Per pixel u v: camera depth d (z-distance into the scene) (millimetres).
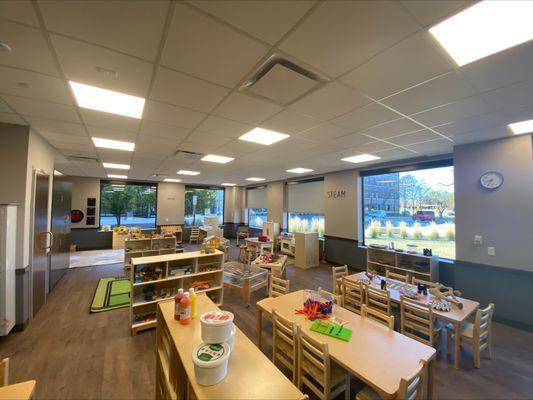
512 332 3213
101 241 8805
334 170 6605
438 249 4758
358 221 6270
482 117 2697
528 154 3264
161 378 1864
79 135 3488
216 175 7867
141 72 1834
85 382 2217
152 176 8297
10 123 2971
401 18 1292
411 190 5242
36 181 3322
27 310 3189
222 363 1157
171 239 6457
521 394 2160
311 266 6613
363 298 3369
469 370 2471
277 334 2342
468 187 3771
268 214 9883
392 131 3199
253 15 1278
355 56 1625
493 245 3537
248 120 2822
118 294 4445
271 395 1085
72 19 1293
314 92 2131
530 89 2041
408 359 1697
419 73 1820
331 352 1768
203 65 1742
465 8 1226
